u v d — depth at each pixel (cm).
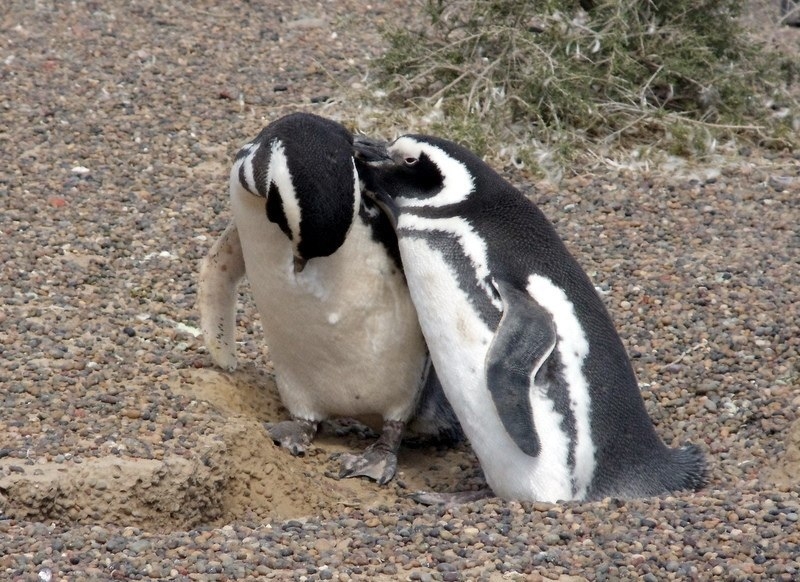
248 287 2208
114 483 1480
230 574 1310
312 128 1531
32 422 1597
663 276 2247
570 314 1583
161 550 1365
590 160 2762
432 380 1794
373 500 1675
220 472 1559
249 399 1816
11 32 3316
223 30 3444
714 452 1770
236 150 2748
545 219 1666
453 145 1664
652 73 3033
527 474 1554
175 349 1914
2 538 1379
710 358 2002
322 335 1673
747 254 2339
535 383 1539
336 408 1770
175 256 2286
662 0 3055
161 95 2986
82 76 3062
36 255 2212
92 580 1290
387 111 2928
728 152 2842
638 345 2041
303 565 1341
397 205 1652
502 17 3011
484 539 1402
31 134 2741
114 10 3528
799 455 1695
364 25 3572
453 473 1783
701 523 1425
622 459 1570
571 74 2852
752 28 3238
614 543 1382
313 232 1512
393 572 1334
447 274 1597
